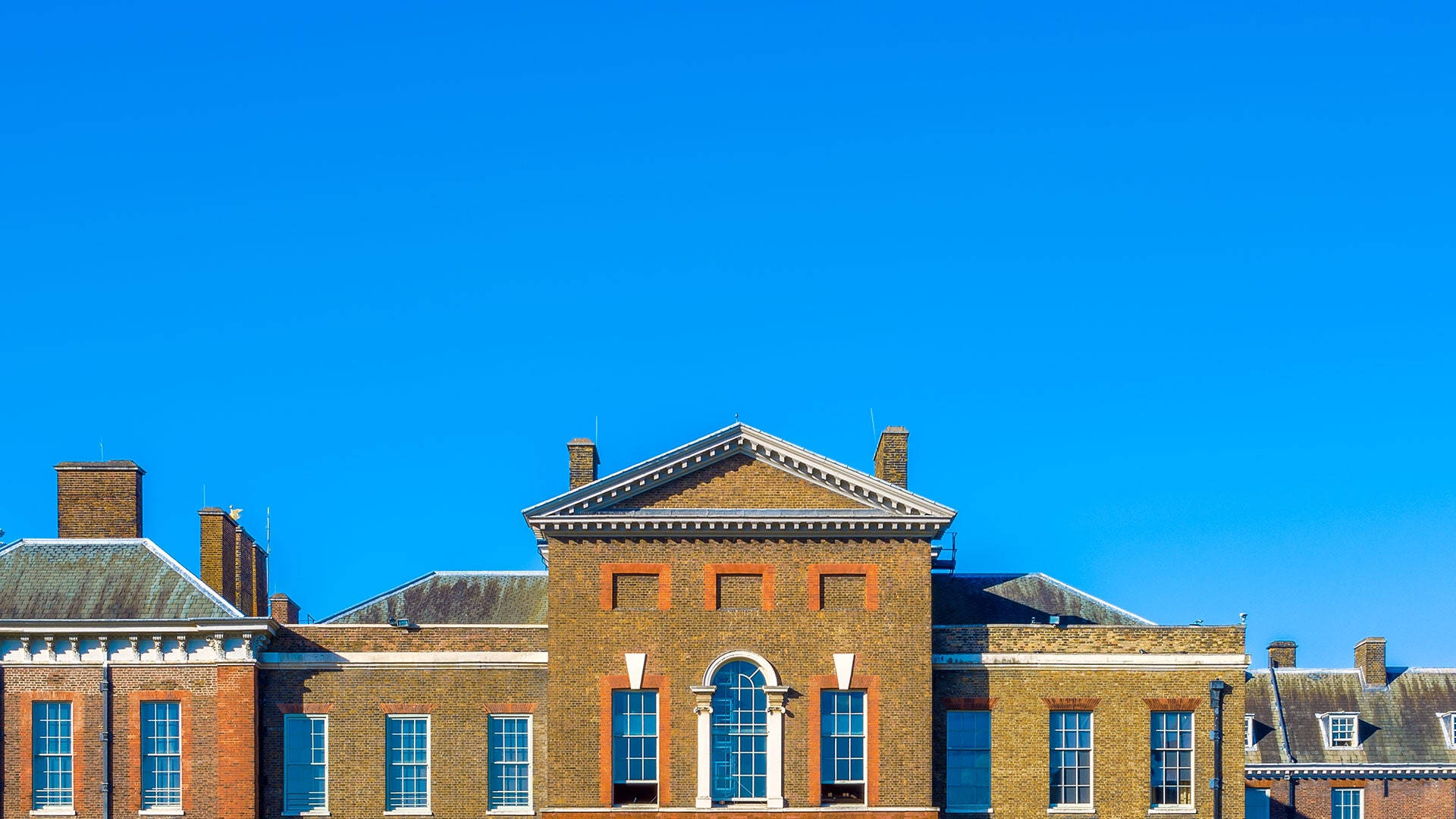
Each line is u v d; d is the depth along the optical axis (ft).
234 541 173.17
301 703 157.99
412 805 157.58
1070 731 159.22
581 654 153.48
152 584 160.76
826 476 155.02
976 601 175.32
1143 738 158.51
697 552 155.12
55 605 158.51
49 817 152.87
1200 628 160.35
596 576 154.51
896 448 166.40
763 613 154.40
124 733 154.40
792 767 152.46
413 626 159.74
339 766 157.28
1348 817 212.84
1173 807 158.10
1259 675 227.61
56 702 155.02
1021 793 157.38
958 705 158.61
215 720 154.51
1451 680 226.58
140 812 153.28
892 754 152.46
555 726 152.46
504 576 183.11
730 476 155.84
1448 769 212.64
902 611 154.71
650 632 153.89
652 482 154.81
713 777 152.35
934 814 151.33
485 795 157.38
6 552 163.73
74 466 167.53
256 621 153.89
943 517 154.30
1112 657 159.63
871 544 155.63
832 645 154.20
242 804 152.76
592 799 151.43
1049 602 175.42
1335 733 219.20
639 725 153.17
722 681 153.89
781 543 155.53
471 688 159.12
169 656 155.43
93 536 166.30
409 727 158.92
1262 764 213.66
